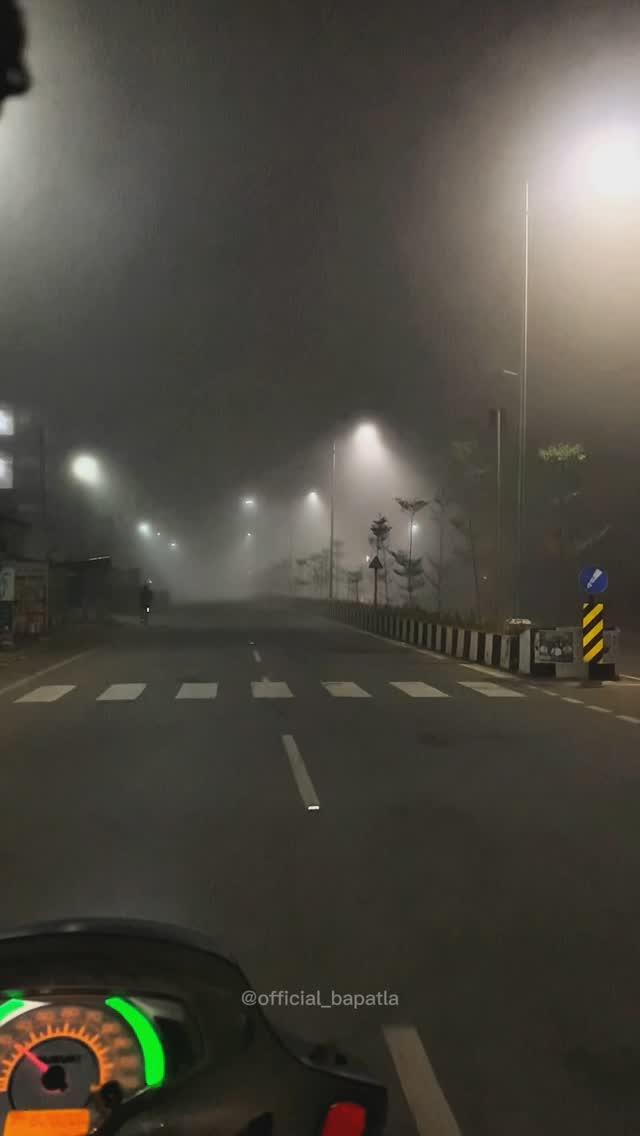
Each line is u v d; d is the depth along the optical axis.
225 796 10.51
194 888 7.32
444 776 11.63
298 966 5.80
